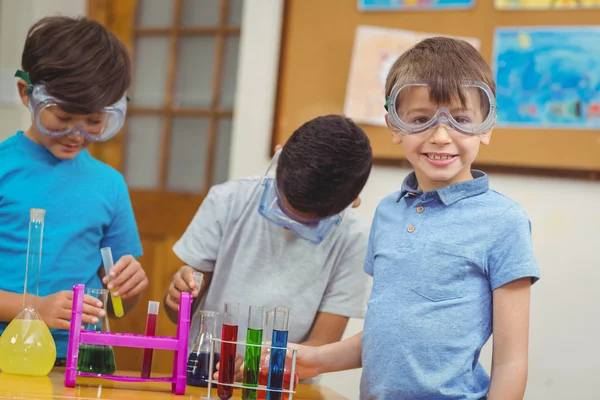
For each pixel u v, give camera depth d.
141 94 3.26
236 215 1.77
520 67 2.54
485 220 1.34
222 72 3.14
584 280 2.47
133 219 1.89
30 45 1.62
